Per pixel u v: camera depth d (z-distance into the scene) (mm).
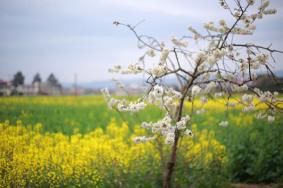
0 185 7012
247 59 6211
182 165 7906
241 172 9789
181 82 6641
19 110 18797
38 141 9469
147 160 8477
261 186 9281
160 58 6047
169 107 6566
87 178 7645
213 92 6535
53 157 7965
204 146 9516
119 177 7836
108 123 15758
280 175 9523
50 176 7262
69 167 7539
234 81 6262
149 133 8195
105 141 10062
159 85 6195
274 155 9945
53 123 15227
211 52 6152
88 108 23375
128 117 17094
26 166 7348
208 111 18719
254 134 10992
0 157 8000
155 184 7719
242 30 6629
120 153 8891
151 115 17609
